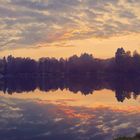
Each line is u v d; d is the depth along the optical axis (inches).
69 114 2015.3
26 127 1573.6
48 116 1930.4
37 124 1649.9
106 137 1334.9
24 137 1354.6
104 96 3380.9
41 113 2069.4
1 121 1747.0
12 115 1985.7
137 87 4972.9
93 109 2276.1
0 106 2506.2
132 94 3543.3
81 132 1438.2
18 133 1432.1
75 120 1764.3
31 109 2298.2
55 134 1403.8
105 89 4589.1
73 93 3956.7
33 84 6732.3
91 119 1801.2
